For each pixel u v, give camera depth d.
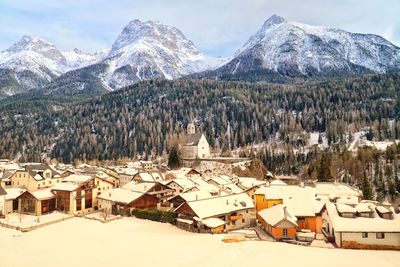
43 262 71.38
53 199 117.62
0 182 142.88
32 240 86.00
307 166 183.62
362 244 74.81
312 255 70.62
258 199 101.69
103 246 80.25
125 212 109.31
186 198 99.12
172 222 98.81
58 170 178.38
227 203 98.12
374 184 141.38
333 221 78.00
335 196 99.56
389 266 64.25
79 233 91.25
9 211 115.31
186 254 73.25
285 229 82.81
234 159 193.00
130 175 158.62
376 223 76.25
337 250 73.50
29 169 145.00
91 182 122.88
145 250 76.69
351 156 171.12
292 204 94.12
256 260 68.50
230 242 80.19
